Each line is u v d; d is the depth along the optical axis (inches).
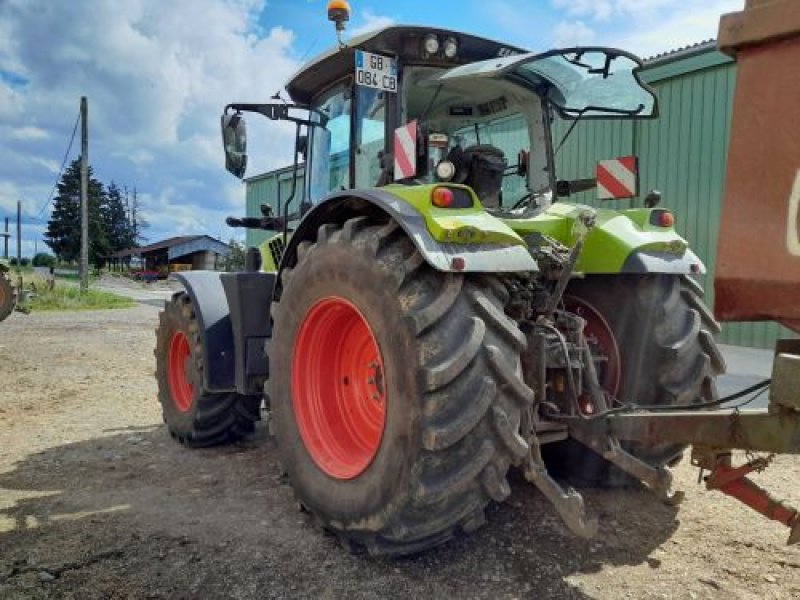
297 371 124.4
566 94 152.4
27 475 155.9
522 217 133.1
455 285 99.3
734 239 67.6
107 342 395.2
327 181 163.6
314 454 119.6
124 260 2763.3
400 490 98.4
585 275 138.8
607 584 103.0
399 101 140.4
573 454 145.7
